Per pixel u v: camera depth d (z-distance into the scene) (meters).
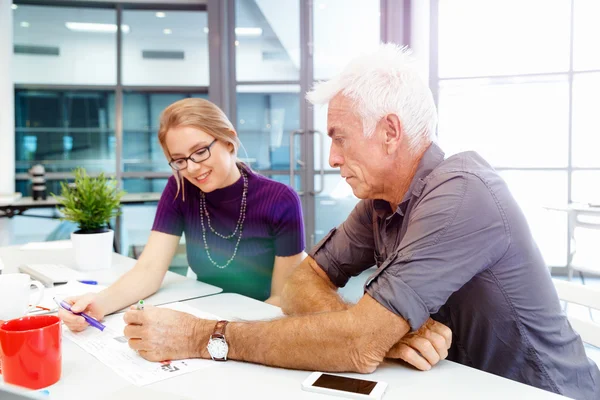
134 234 5.26
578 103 4.30
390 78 0.86
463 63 4.17
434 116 0.91
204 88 5.06
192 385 0.74
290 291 1.12
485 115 4.43
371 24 4.23
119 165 4.89
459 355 0.97
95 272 1.54
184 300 1.23
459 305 0.92
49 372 0.73
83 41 5.03
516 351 0.90
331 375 0.77
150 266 1.33
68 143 5.15
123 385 0.73
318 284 1.12
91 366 0.81
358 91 0.86
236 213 1.54
